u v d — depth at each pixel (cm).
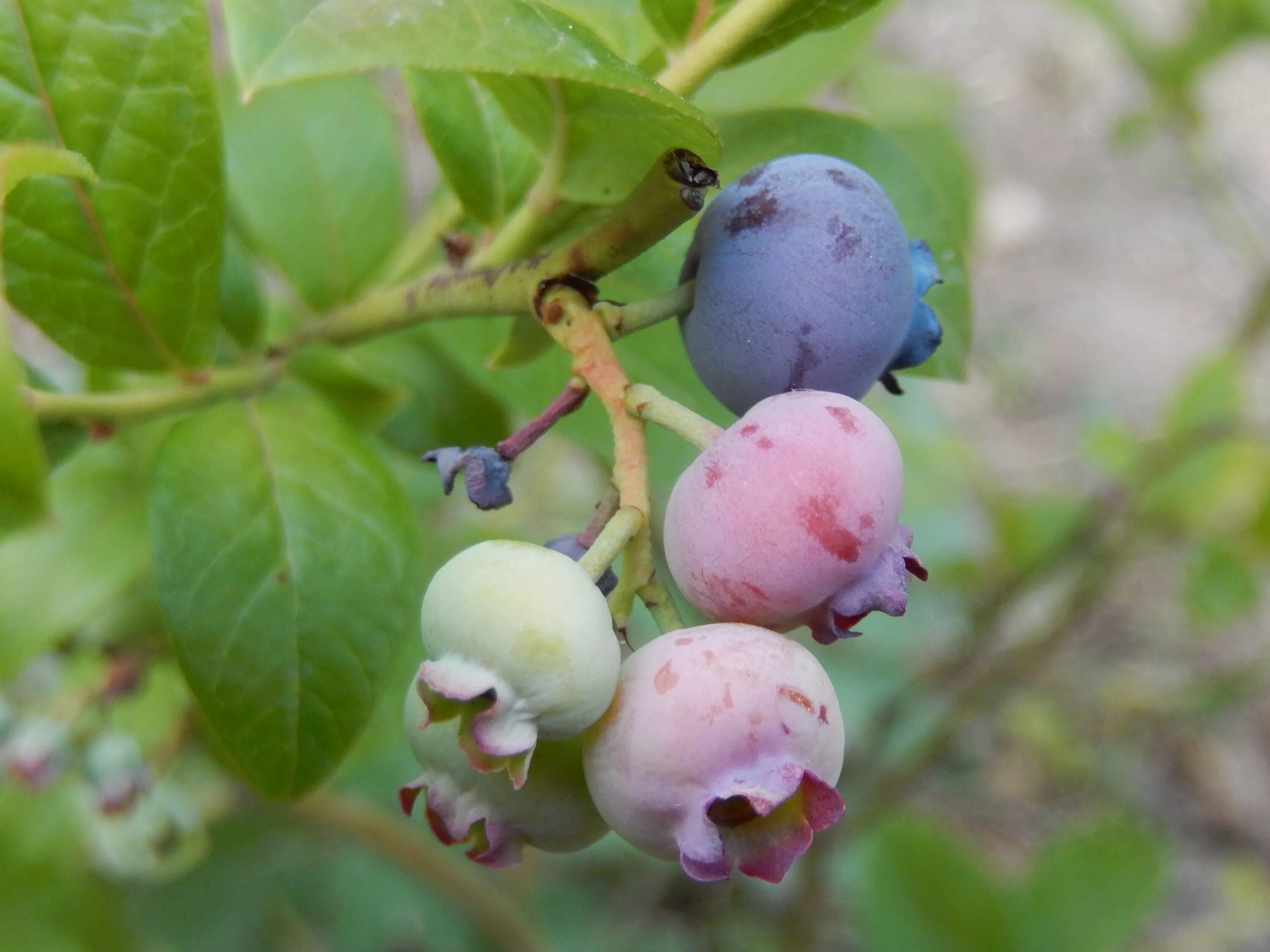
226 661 11
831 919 29
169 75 11
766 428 9
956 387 38
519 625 9
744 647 9
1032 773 33
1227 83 45
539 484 25
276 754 11
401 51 9
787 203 10
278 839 24
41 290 11
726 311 10
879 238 10
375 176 14
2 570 14
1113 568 26
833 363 10
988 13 46
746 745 9
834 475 9
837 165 11
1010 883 22
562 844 10
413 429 15
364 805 20
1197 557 25
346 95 15
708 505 9
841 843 26
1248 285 40
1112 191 42
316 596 11
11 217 11
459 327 14
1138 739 33
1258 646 34
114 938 18
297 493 12
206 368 12
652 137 10
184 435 12
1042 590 29
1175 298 40
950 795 32
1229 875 31
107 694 16
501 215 12
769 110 13
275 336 16
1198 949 30
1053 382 39
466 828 10
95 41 11
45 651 14
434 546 18
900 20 46
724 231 10
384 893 25
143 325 12
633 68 9
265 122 14
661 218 10
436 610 9
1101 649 34
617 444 10
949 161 21
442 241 12
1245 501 24
